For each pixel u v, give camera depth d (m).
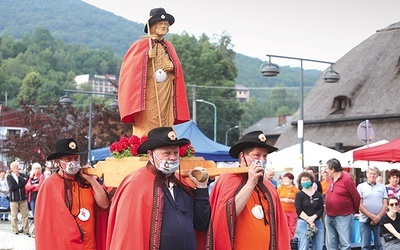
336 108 35.69
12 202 19.19
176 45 73.19
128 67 8.04
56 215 7.97
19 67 129.12
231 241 6.76
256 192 7.07
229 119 74.25
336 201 12.63
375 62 35.66
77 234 7.95
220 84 74.00
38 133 44.69
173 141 6.25
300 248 12.70
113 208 6.59
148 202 6.26
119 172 7.79
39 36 156.25
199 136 19.89
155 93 8.01
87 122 44.16
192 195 6.50
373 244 15.18
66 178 8.16
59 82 127.19
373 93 34.31
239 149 7.12
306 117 36.50
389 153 14.59
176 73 8.15
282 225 7.17
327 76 25.55
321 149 22.34
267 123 90.19
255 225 6.93
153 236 6.20
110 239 6.61
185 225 6.27
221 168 7.07
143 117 8.02
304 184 12.68
